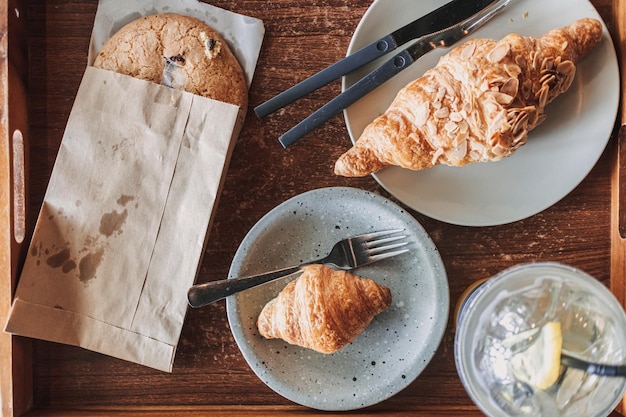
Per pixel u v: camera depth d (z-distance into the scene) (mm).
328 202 666
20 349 667
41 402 685
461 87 618
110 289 669
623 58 668
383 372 663
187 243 670
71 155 671
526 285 576
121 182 672
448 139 620
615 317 562
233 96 680
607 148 688
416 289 670
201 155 670
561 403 564
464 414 665
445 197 667
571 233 687
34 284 665
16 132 679
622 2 670
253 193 690
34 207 693
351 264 666
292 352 669
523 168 670
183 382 685
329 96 690
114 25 688
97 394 685
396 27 670
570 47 632
